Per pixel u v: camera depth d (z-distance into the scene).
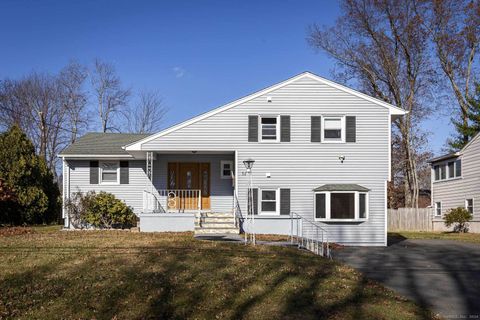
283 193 23.88
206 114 24.05
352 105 24.17
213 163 26.62
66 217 26.11
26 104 49.44
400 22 41.69
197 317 10.42
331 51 44.28
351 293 12.05
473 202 35.50
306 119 24.11
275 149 24.03
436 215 40.91
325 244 21.84
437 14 41.31
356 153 24.06
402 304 11.30
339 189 23.45
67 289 12.09
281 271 13.90
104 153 26.67
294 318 10.30
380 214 23.81
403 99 43.94
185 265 14.27
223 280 12.88
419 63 42.88
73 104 51.16
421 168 52.00
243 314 10.55
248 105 24.12
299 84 24.23
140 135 31.03
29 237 20.53
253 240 19.08
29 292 11.89
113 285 12.36
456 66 43.06
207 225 23.64
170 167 26.66
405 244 24.75
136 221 26.62
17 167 29.12
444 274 14.77
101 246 17.36
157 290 12.02
